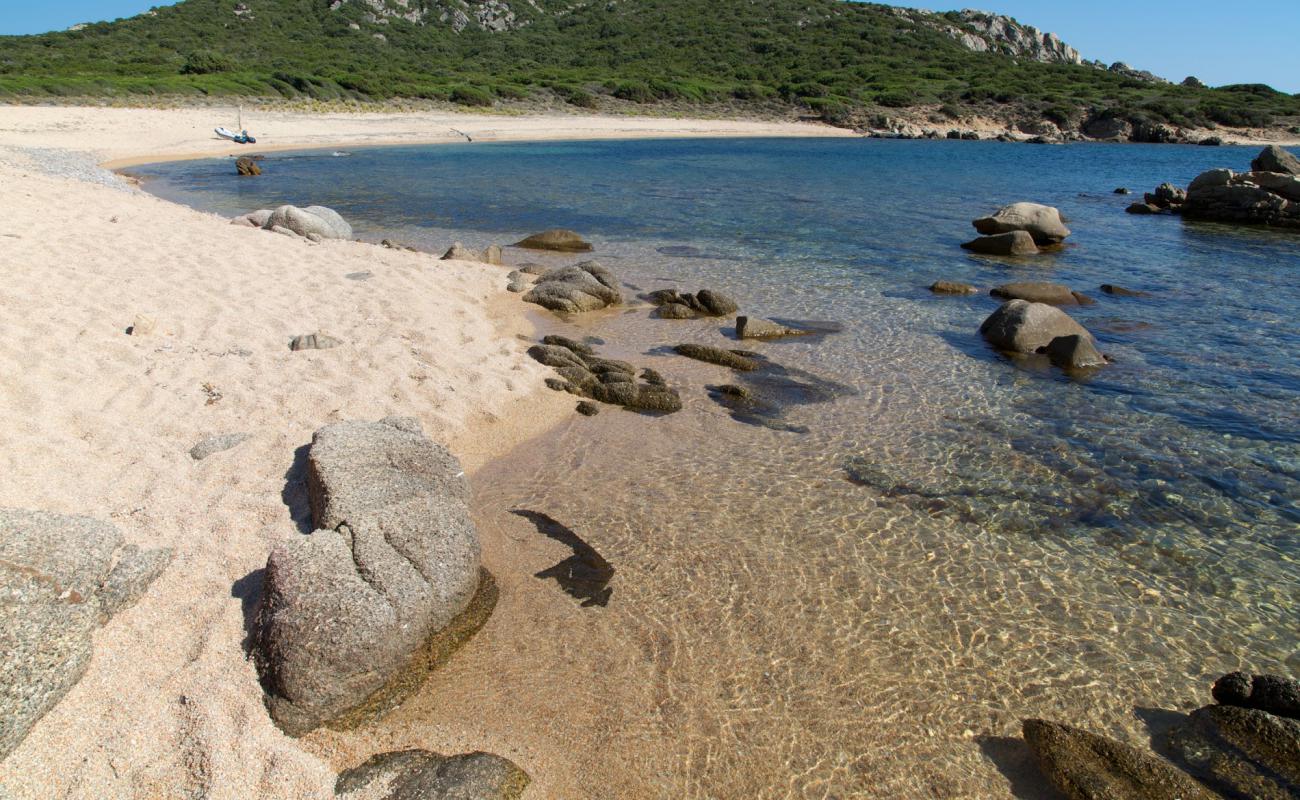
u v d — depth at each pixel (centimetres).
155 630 565
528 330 1427
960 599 708
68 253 1412
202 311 1211
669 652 629
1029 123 8744
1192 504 878
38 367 921
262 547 668
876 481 917
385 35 9925
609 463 943
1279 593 727
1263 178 2855
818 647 642
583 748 536
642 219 2741
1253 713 561
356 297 1398
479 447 958
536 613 666
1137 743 560
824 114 8725
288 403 936
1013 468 955
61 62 6781
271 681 527
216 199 2877
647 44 10819
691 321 1548
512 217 2730
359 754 513
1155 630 675
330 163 4306
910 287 1820
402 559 615
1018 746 556
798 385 1216
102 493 715
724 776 521
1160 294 1777
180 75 6600
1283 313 1611
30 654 471
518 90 7825
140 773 462
